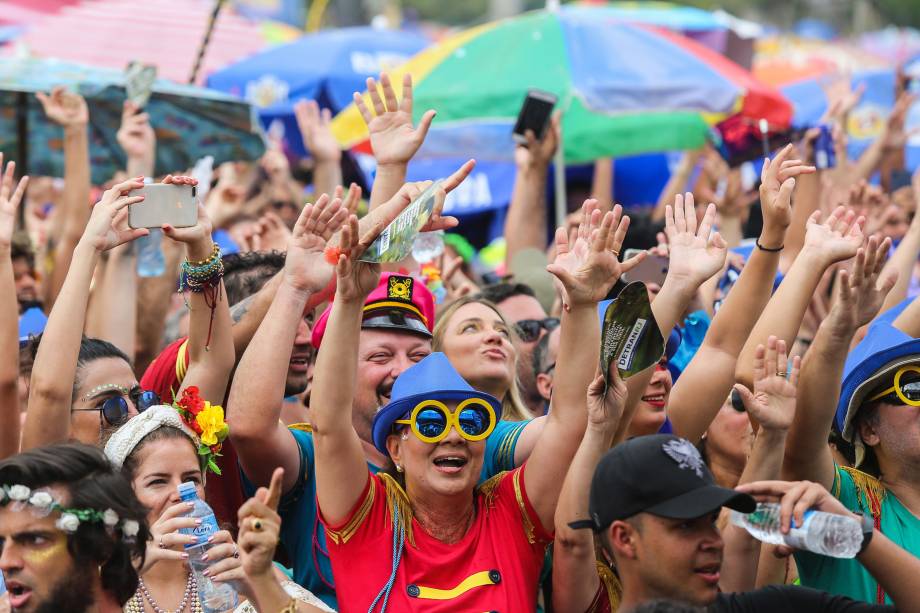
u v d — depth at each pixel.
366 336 14.62
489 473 14.40
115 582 10.53
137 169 20.41
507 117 25.17
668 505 10.65
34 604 10.24
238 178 28.34
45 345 12.92
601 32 26.08
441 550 12.66
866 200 24.97
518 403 16.33
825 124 24.77
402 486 13.61
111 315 18.97
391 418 12.82
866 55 51.69
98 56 32.28
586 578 12.55
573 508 12.17
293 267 13.69
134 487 12.17
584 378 12.74
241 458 13.61
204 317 14.16
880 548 11.22
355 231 12.10
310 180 34.59
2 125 22.91
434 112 14.93
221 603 11.88
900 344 13.22
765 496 11.08
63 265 20.02
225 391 14.85
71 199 20.02
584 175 33.88
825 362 12.95
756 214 25.36
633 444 10.99
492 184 33.09
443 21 118.94
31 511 10.27
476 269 28.66
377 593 12.40
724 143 28.05
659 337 12.11
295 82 34.94
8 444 13.49
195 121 23.30
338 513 12.54
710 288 19.36
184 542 11.50
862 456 13.82
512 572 12.66
